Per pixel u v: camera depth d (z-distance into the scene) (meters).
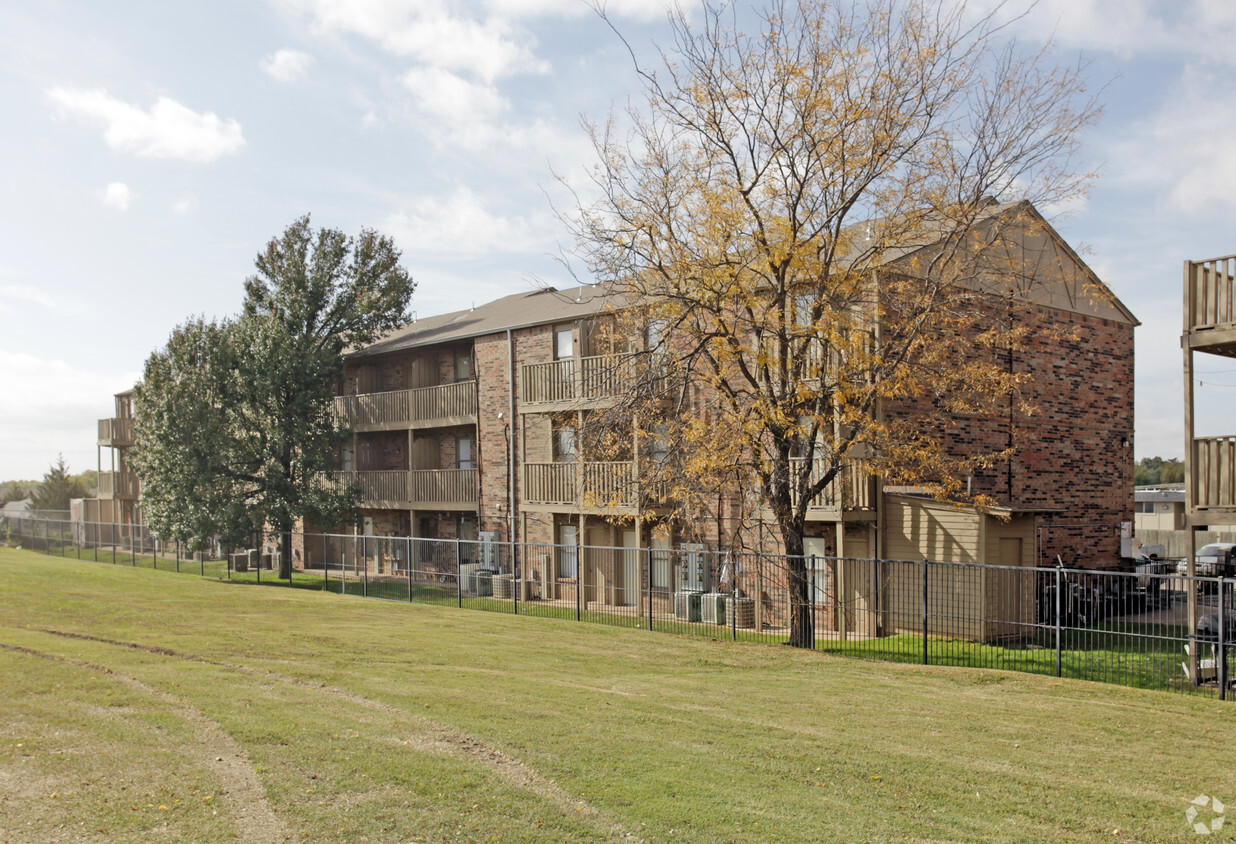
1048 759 8.73
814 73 15.22
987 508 17.05
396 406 30.50
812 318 15.79
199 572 32.34
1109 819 6.98
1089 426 22.70
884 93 15.31
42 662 12.29
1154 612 14.73
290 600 22.89
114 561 36.28
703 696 11.62
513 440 26.53
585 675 13.04
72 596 22.30
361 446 33.25
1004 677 13.12
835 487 18.14
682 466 16.25
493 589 25.19
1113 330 23.58
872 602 18.72
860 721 10.27
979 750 9.02
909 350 15.76
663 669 13.77
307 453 29.66
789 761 8.42
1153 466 74.69
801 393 15.03
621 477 19.61
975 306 18.44
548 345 25.69
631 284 16.17
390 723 9.27
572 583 24.91
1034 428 21.16
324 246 32.22
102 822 6.27
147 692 10.47
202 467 28.52
